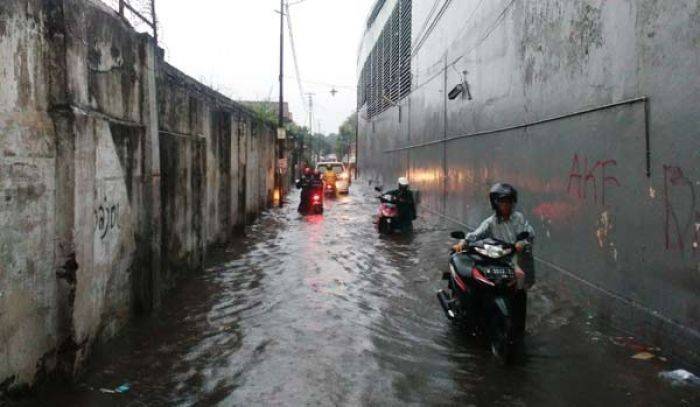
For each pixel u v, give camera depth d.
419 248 11.84
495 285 5.21
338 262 10.15
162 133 7.26
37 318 4.05
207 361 5.19
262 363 5.16
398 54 26.58
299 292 7.83
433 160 17.94
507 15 10.34
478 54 12.46
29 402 3.93
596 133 6.93
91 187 4.77
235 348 5.55
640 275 5.94
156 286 6.70
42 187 4.08
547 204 8.52
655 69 5.66
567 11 7.72
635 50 6.02
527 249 5.65
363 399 4.43
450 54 15.43
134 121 6.12
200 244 9.24
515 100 9.95
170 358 5.24
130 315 6.14
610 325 6.39
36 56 4.02
